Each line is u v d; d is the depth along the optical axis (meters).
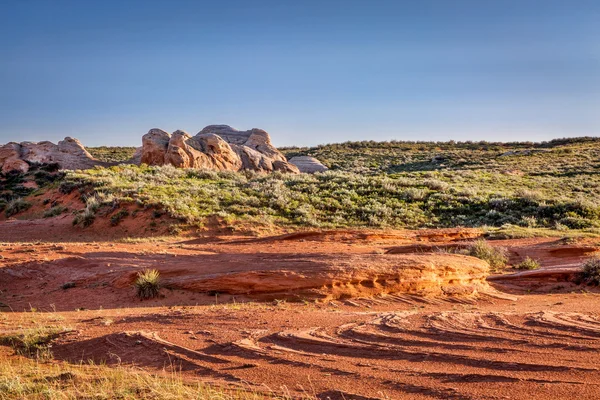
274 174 47.88
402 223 34.03
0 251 22.52
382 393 6.56
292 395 6.67
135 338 9.82
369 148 100.62
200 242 27.17
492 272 19.61
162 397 6.65
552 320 9.34
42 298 16.88
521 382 6.55
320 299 14.05
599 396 5.99
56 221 33.44
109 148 100.81
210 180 45.22
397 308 13.30
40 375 8.10
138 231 30.03
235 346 8.91
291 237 26.23
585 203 35.34
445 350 8.05
